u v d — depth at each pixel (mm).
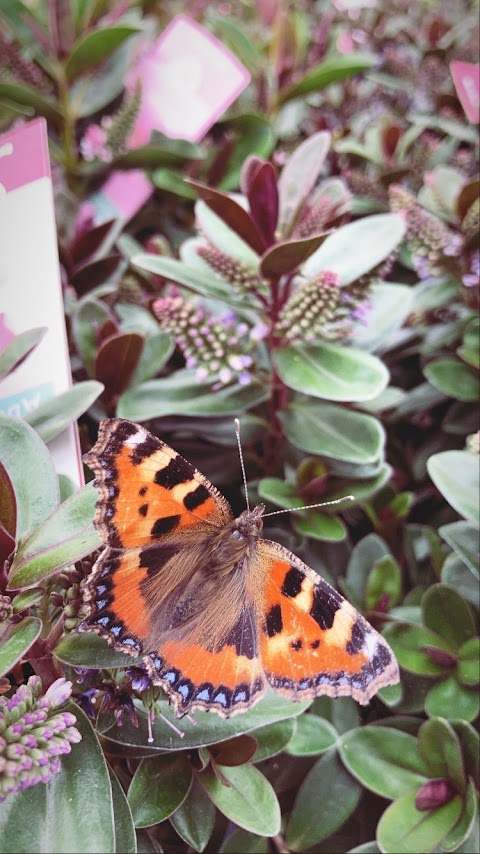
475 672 100
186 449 131
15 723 67
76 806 70
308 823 95
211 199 106
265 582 82
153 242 150
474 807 89
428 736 94
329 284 101
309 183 115
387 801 102
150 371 124
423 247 126
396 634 106
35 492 82
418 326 142
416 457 138
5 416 85
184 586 80
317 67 178
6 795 67
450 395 129
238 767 88
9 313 99
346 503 116
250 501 124
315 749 98
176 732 82
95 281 139
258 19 231
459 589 110
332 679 77
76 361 130
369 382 105
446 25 220
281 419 121
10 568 75
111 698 78
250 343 114
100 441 74
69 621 76
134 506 76
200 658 76
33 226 100
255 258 119
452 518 135
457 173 155
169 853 98
